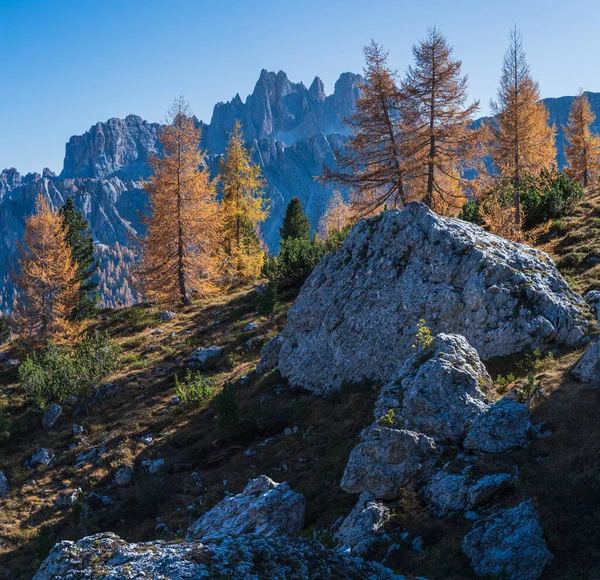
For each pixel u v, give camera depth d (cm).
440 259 2356
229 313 4197
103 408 3147
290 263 4403
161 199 4575
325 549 994
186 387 3030
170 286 4712
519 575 1021
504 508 1202
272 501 1512
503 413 1462
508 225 3400
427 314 2288
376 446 1459
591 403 1510
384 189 3744
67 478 2583
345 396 2294
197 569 853
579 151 6334
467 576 1054
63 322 4309
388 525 1308
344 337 2477
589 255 2959
